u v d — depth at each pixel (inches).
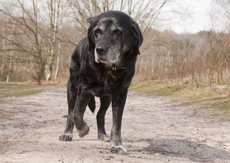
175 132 178.1
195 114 270.7
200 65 502.9
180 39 882.8
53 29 1112.2
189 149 130.3
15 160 79.0
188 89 459.2
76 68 137.7
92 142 133.0
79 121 118.1
